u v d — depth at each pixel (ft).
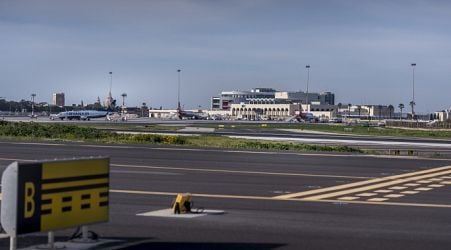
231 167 98.37
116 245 40.16
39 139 166.09
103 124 333.01
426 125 442.50
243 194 66.39
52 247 37.96
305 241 42.16
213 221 49.44
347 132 311.47
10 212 33.12
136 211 54.19
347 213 54.54
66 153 120.98
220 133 245.04
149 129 267.18
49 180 34.73
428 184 79.30
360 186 75.72
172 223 48.42
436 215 54.24
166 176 83.30
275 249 39.60
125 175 83.61
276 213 53.93
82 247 38.81
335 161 115.03
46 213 34.55
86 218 37.17
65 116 460.55
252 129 322.55
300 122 570.05
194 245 40.55
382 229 46.93
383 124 509.76
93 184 37.65
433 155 138.62
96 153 122.21
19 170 33.12
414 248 40.32
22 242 40.29
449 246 41.09
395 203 61.62
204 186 72.95
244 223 48.70
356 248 40.11
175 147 145.07
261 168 97.71
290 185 75.46
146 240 41.96
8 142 152.25
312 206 58.49
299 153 134.92
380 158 125.59
